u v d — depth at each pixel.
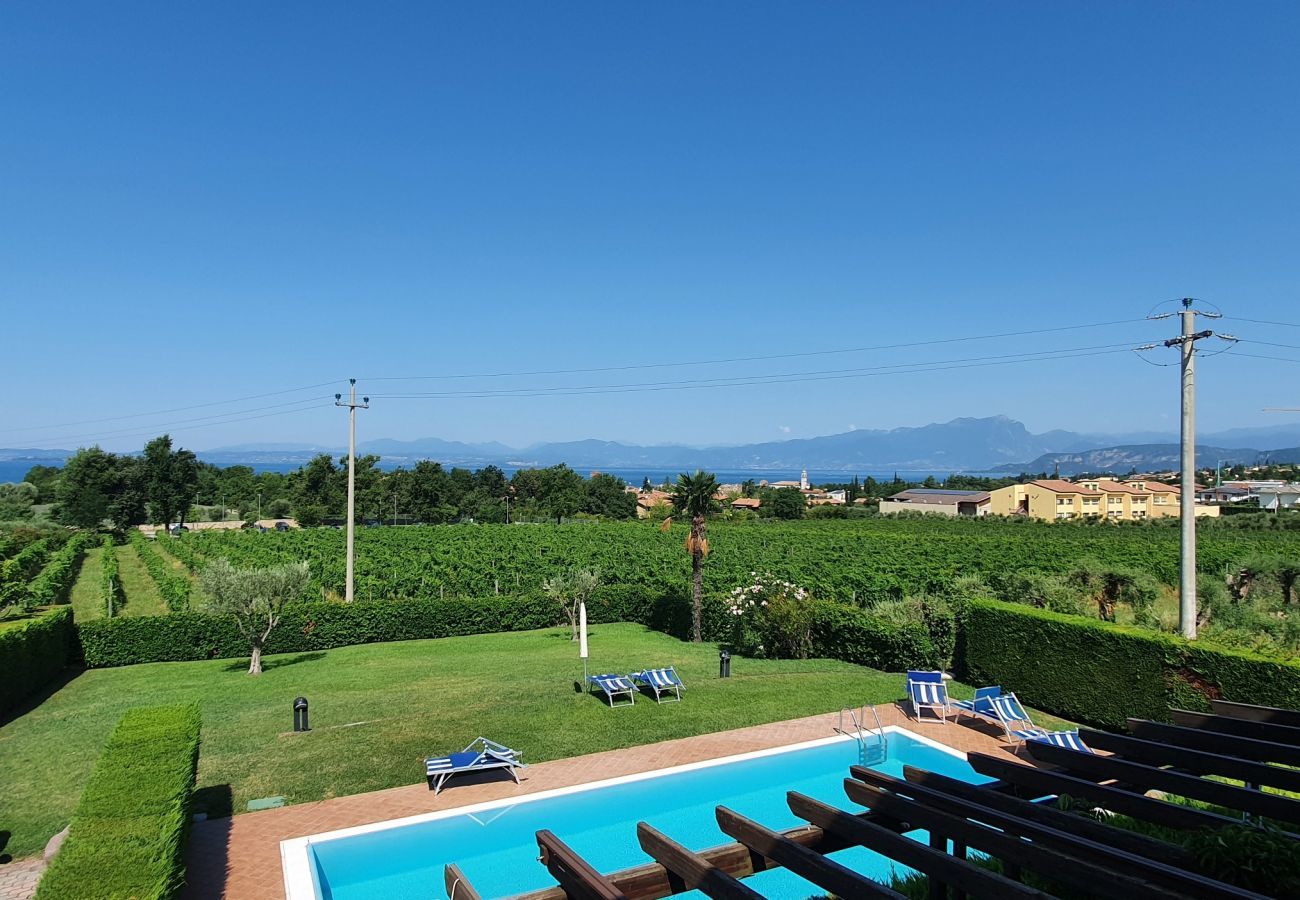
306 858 10.47
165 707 11.80
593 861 10.88
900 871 9.92
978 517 109.38
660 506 99.88
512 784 13.28
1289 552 50.31
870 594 35.22
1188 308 17.45
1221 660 14.58
